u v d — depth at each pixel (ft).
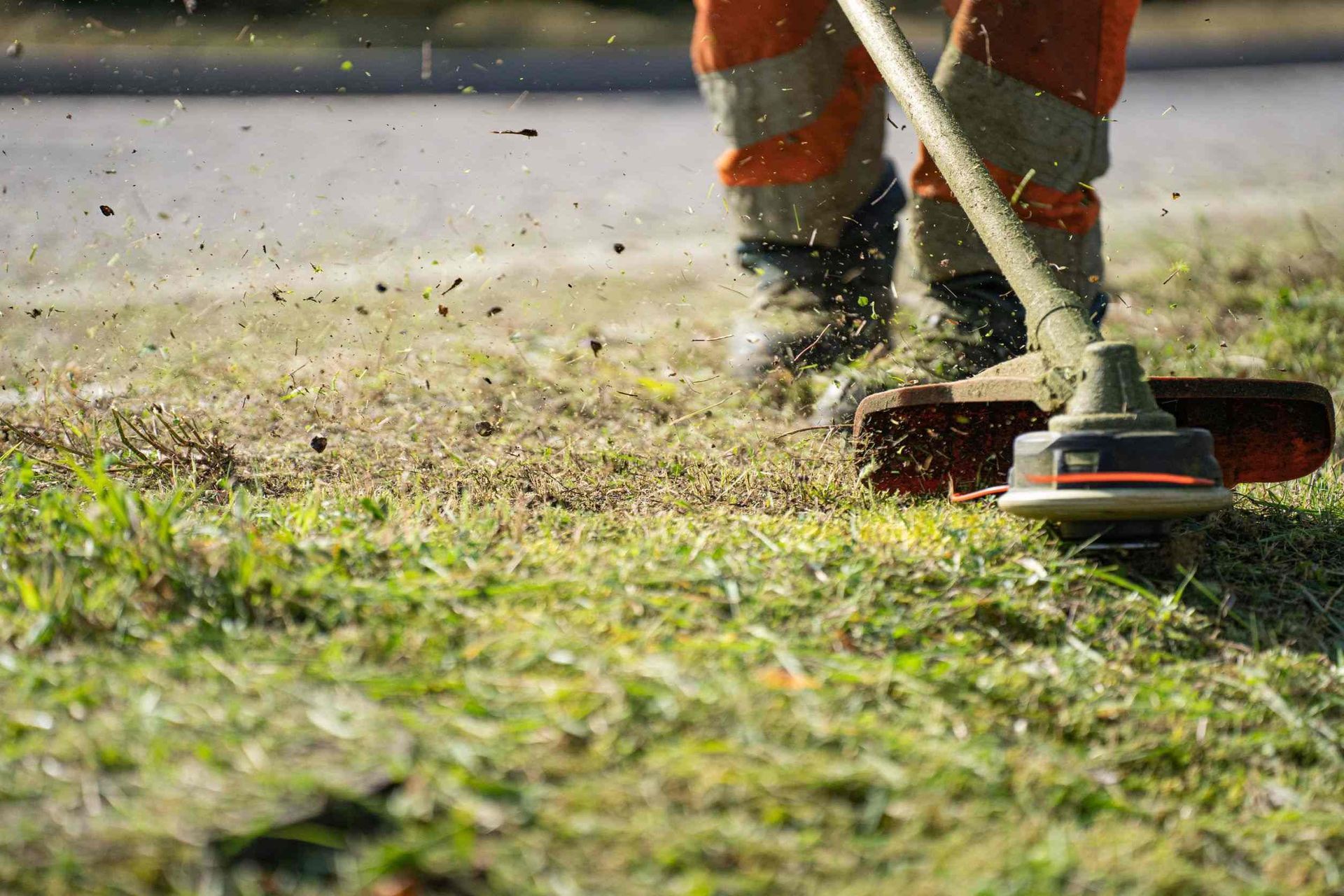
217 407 25.39
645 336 32.12
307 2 117.80
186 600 13.64
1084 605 15.76
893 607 15.10
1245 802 12.16
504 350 30.50
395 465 22.48
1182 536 17.21
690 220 53.57
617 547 16.56
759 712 11.41
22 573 14.32
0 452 21.77
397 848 9.09
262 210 53.98
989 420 19.93
